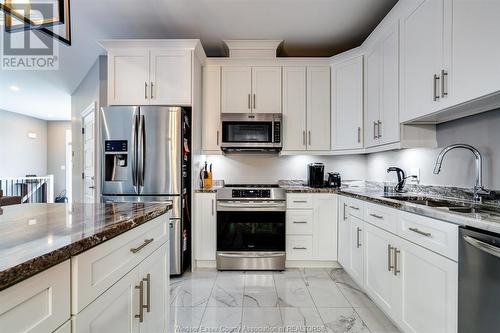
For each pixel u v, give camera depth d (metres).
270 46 3.22
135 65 2.80
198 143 3.02
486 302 1.04
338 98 3.08
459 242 1.16
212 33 3.04
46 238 0.76
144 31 2.98
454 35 1.50
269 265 2.80
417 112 1.87
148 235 1.21
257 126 3.08
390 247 1.74
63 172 7.99
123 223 0.97
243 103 3.17
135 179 2.62
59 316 0.67
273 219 2.84
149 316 1.21
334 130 3.12
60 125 8.00
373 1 2.45
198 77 3.01
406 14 2.00
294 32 3.01
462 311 1.14
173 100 2.79
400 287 1.62
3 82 4.45
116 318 0.94
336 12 2.62
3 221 1.00
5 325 0.54
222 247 2.83
